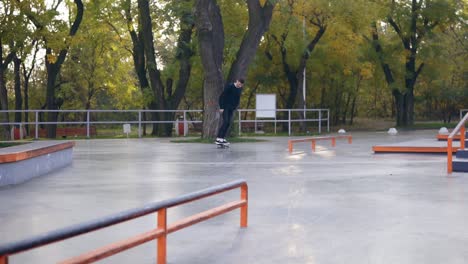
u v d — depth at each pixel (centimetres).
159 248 581
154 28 3628
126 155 1905
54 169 1476
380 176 1311
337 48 4028
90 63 4575
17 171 1218
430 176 1309
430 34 4519
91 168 1506
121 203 975
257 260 619
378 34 4888
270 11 2539
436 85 5222
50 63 3441
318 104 5147
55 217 857
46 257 636
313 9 3706
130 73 5538
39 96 4906
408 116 4781
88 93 4759
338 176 1313
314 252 650
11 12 3145
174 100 3519
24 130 3419
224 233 743
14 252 400
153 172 1409
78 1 3400
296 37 3778
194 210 905
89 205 956
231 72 2558
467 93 5328
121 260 623
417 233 739
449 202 967
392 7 4503
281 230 761
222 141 2191
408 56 4572
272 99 3409
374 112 6500
